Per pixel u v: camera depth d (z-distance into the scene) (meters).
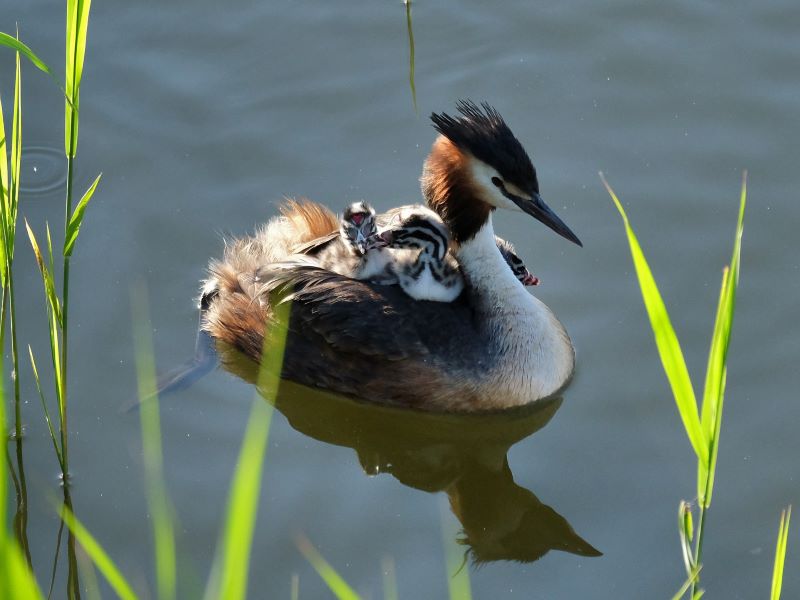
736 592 9.79
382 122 15.21
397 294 12.52
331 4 16.77
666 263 13.20
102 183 14.40
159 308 13.17
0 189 9.27
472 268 12.49
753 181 14.04
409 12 16.66
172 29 16.38
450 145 12.18
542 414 12.48
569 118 15.12
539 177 14.35
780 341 12.14
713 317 12.53
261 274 12.83
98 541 10.59
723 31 16.09
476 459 12.18
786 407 11.47
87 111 15.22
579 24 16.36
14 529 10.70
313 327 12.50
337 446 12.09
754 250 13.18
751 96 15.16
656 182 14.18
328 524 10.86
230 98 15.50
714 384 7.09
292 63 15.96
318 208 13.46
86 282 13.28
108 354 12.55
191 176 14.55
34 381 12.17
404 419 12.74
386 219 13.03
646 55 15.85
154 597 10.10
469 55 16.03
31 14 16.14
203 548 10.55
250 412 12.26
